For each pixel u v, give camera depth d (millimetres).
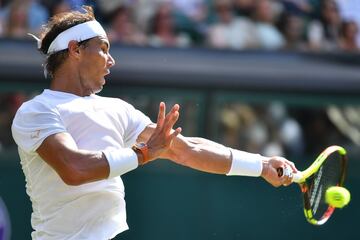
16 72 27625
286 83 28469
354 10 30203
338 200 14031
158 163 27438
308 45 30000
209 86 28203
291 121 28750
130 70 27969
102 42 12266
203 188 27438
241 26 29781
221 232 27359
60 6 28781
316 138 28875
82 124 11773
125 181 27359
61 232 11859
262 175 13172
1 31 28641
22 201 26891
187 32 29453
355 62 29125
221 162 12852
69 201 11758
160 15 29344
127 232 27188
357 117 28828
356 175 28266
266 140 28609
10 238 26703
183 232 27312
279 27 30172
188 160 12828
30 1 28828
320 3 30438
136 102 28188
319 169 14633
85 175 11172
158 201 27328
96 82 12336
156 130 11680
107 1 29062
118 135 12133
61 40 12117
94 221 11828
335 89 28688
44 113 11547
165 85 28078
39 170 11773
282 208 27484
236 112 28422
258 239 27406
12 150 27250
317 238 27594
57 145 11273
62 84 12133
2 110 27594
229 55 28812
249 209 27453
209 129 28203
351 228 27859
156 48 28641
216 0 29719
